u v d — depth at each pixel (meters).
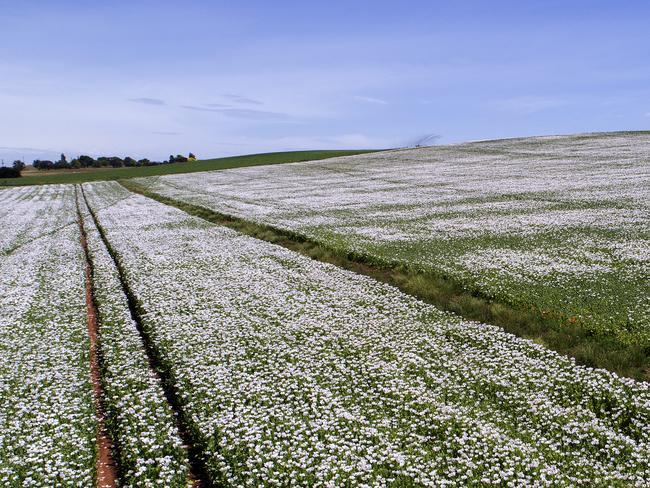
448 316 19.02
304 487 9.80
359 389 13.63
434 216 38.16
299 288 23.42
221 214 46.16
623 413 12.05
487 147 92.62
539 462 10.20
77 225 46.66
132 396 13.50
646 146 72.75
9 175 129.00
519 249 26.83
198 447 11.42
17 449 11.27
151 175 104.75
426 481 9.73
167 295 22.72
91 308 21.89
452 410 12.31
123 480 10.35
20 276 27.44
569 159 66.94
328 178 73.12
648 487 9.36
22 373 15.01
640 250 24.84
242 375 14.62
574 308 17.97
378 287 22.97
